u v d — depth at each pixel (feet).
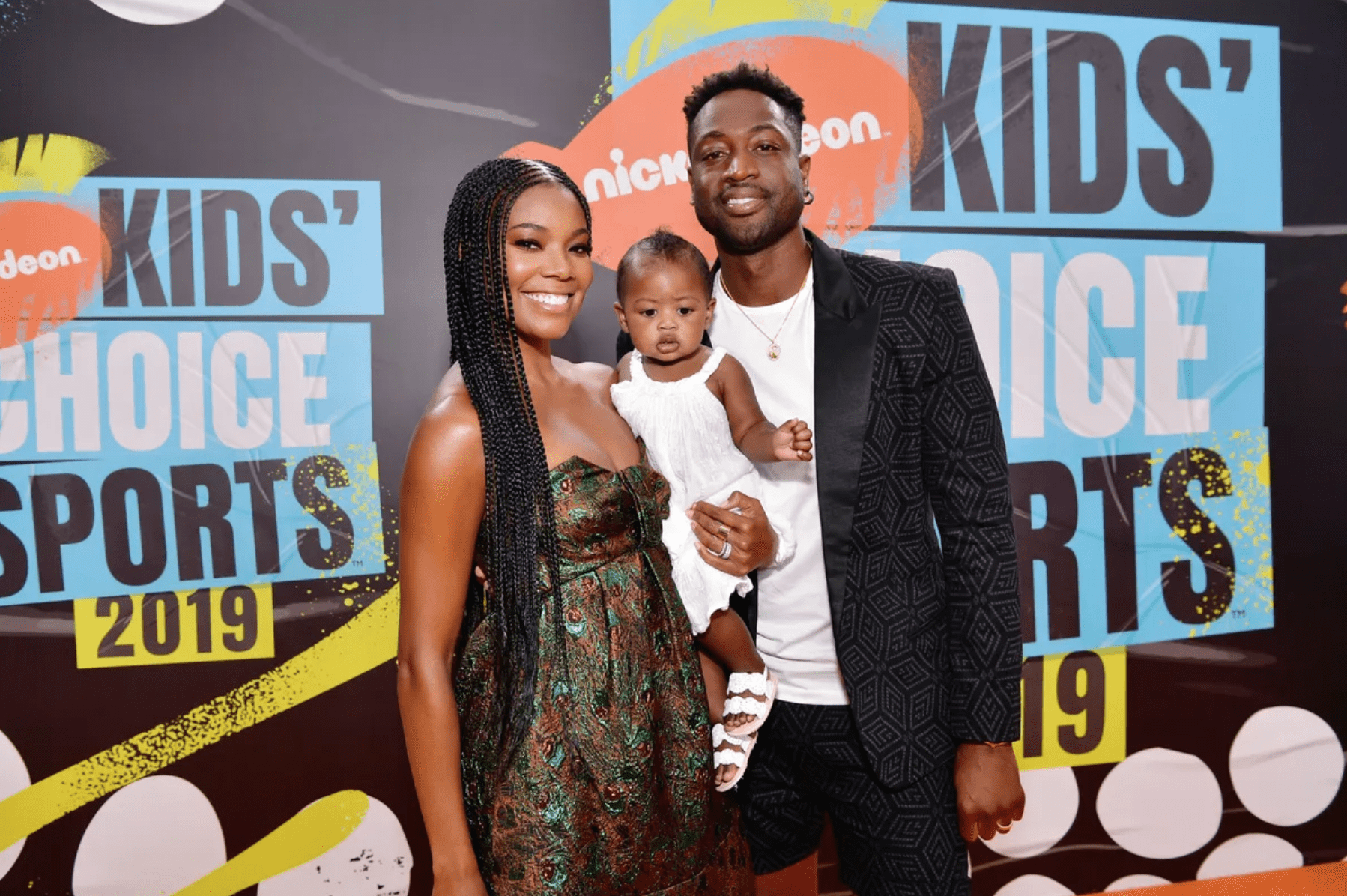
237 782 7.17
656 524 4.43
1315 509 8.41
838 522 5.23
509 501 4.07
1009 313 7.88
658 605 4.40
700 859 4.32
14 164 6.75
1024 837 8.11
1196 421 8.20
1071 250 7.94
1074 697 8.11
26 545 6.90
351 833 7.29
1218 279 8.16
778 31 7.48
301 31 6.98
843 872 6.02
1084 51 7.86
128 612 7.02
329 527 7.21
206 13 6.89
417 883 7.37
